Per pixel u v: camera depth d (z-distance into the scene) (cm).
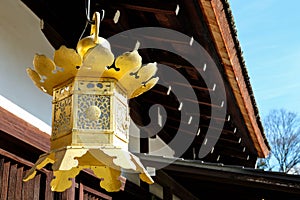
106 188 193
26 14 292
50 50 321
